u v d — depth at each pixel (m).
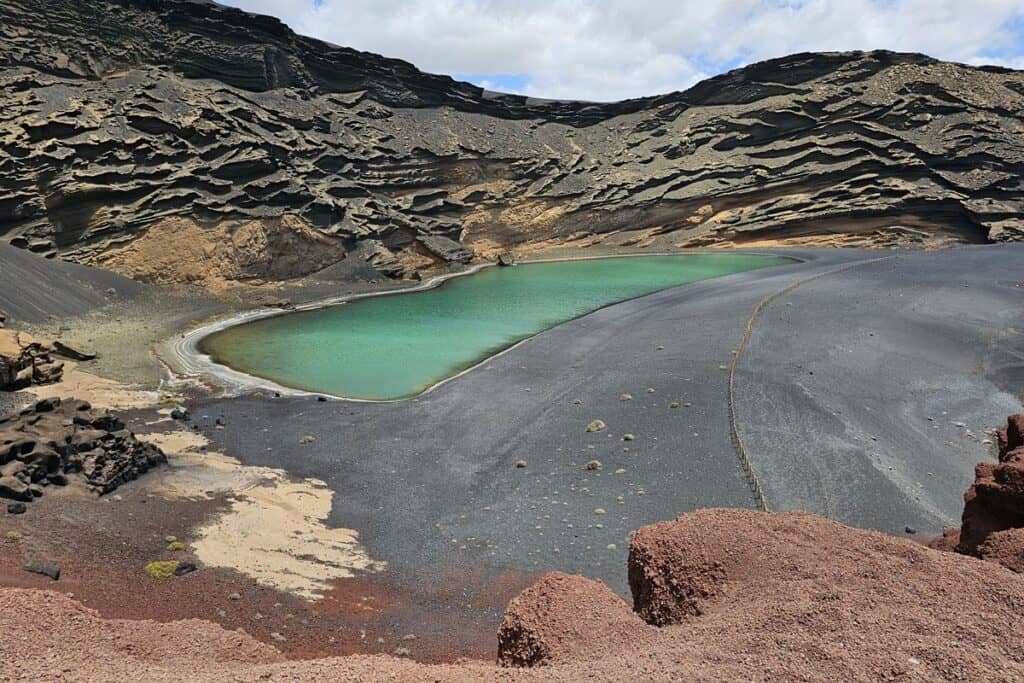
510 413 28.42
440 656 13.37
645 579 9.62
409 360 37.97
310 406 29.91
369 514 20.06
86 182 49.66
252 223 55.19
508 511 20.11
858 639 6.94
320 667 7.71
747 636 7.26
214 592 14.80
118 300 45.81
